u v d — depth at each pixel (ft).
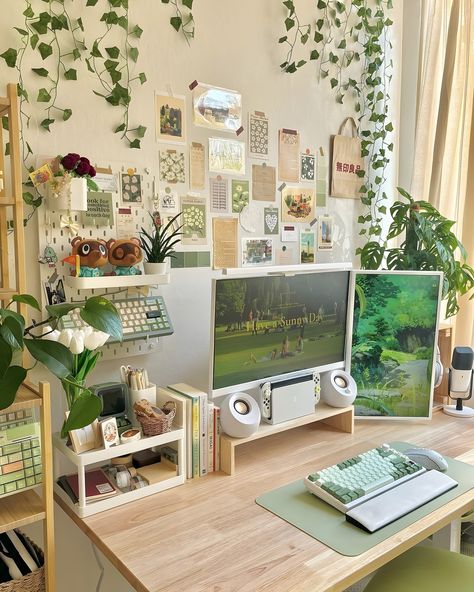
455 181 7.43
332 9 6.88
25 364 4.64
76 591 5.16
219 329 4.86
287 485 4.61
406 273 6.13
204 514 4.14
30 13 4.48
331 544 3.70
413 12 7.94
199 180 5.73
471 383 6.47
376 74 7.61
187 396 4.77
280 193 6.53
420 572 4.39
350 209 7.48
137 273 5.04
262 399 5.30
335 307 5.93
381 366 6.18
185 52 5.51
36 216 4.65
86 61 4.86
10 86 3.90
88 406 3.49
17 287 3.99
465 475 4.72
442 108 7.39
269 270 5.26
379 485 4.32
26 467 3.83
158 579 3.35
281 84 6.43
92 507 4.15
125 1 5.01
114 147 5.09
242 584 3.29
